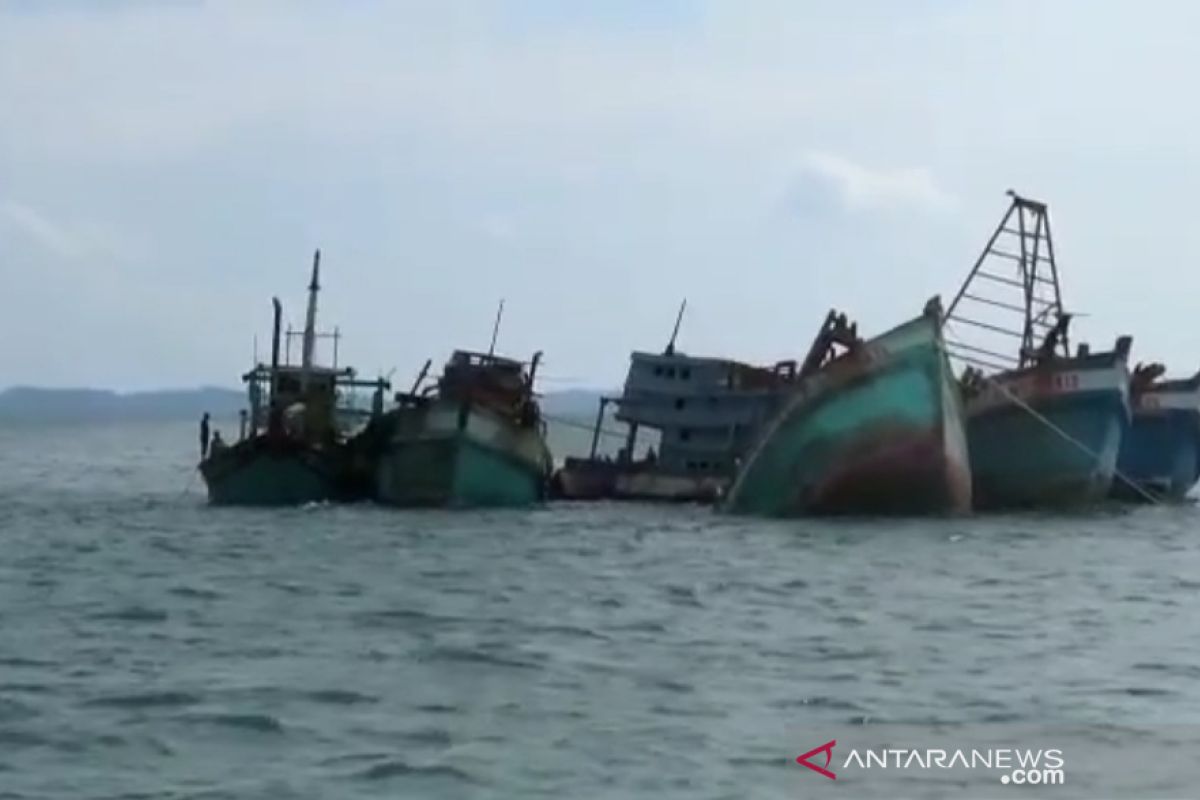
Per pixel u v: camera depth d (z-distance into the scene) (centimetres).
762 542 9981
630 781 4394
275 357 12762
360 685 5516
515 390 12256
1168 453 13525
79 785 4369
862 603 7500
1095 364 11538
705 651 6209
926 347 10675
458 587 8044
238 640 6431
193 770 4503
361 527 10950
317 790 4325
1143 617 7112
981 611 7262
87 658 6019
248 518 11700
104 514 12625
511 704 5244
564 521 11300
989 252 12175
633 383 13100
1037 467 11644
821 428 10944
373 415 12706
